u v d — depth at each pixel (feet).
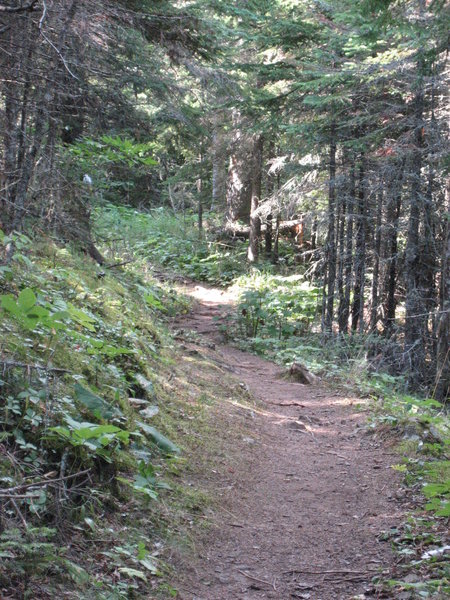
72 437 13.83
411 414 27.43
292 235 88.99
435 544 15.48
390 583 12.92
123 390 19.95
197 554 14.80
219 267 73.77
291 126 49.49
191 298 62.90
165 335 33.65
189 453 20.01
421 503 18.45
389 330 48.44
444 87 39.22
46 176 21.81
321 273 66.13
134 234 78.23
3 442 13.47
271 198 67.87
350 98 47.26
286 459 22.93
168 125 41.78
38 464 13.46
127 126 31.07
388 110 43.34
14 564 10.80
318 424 28.09
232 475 19.92
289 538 16.63
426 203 42.34
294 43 50.26
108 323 24.49
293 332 56.44
